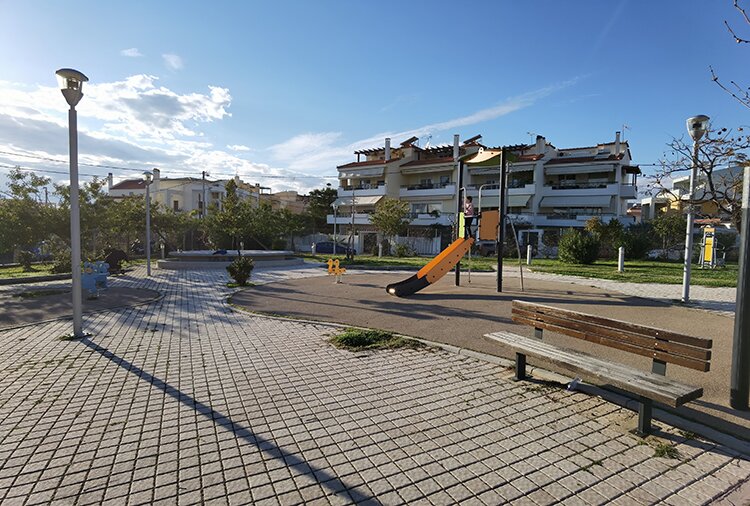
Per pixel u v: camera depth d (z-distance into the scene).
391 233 37.06
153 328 7.97
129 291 12.74
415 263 23.92
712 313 9.21
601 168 39.16
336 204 50.59
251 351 6.43
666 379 3.78
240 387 4.95
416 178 48.75
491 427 3.92
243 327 8.05
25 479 3.12
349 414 4.21
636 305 10.16
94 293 11.30
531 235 34.28
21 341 7.03
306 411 4.29
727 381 5.03
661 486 3.02
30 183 15.42
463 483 3.07
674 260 26.12
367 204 47.69
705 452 3.46
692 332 7.58
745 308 4.07
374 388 4.91
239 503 2.84
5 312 9.55
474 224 13.38
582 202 39.44
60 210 15.87
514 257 31.52
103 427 3.95
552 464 3.31
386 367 5.66
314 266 22.33
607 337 4.35
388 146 49.53
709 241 20.80
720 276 16.20
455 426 3.95
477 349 6.44
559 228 36.00
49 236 16.66
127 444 3.63
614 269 19.09
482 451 3.50
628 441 3.65
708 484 3.03
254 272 18.83
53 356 6.18
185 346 6.72
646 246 25.25
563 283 14.15
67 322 8.51
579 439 3.69
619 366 4.14
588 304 10.27
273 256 23.27
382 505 2.82
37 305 10.46
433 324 8.13
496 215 12.24
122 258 18.41
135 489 2.99
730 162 4.50
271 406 4.41
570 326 4.78
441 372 5.46
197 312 9.55
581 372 4.12
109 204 20.12
